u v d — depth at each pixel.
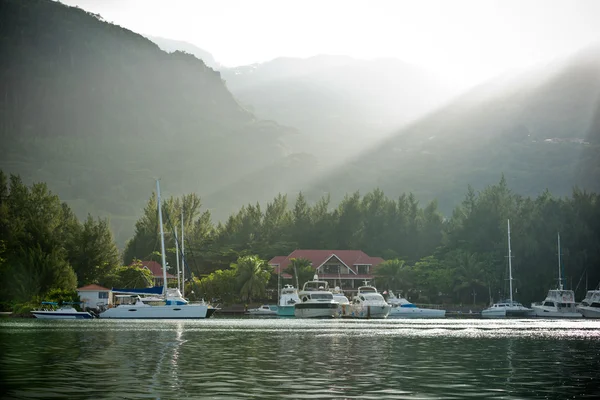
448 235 176.88
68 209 187.00
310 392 26.03
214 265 189.50
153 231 192.25
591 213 160.88
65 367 33.62
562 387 27.73
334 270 181.12
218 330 69.62
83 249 141.38
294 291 133.50
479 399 24.72
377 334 64.00
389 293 146.50
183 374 31.25
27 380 28.80
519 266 156.50
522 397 25.23
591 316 127.38
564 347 48.00
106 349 44.28
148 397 24.64
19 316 108.75
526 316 137.12
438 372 32.44
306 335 61.62
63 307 105.62
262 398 24.64
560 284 141.25
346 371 32.66
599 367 34.91
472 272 157.75
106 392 25.69
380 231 199.88
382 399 24.62
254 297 159.38
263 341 52.91
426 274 168.62
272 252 195.12
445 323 95.62
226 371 32.47
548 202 163.12
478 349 45.97
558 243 148.88
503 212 169.88
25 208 135.75
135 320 97.50
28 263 113.94
